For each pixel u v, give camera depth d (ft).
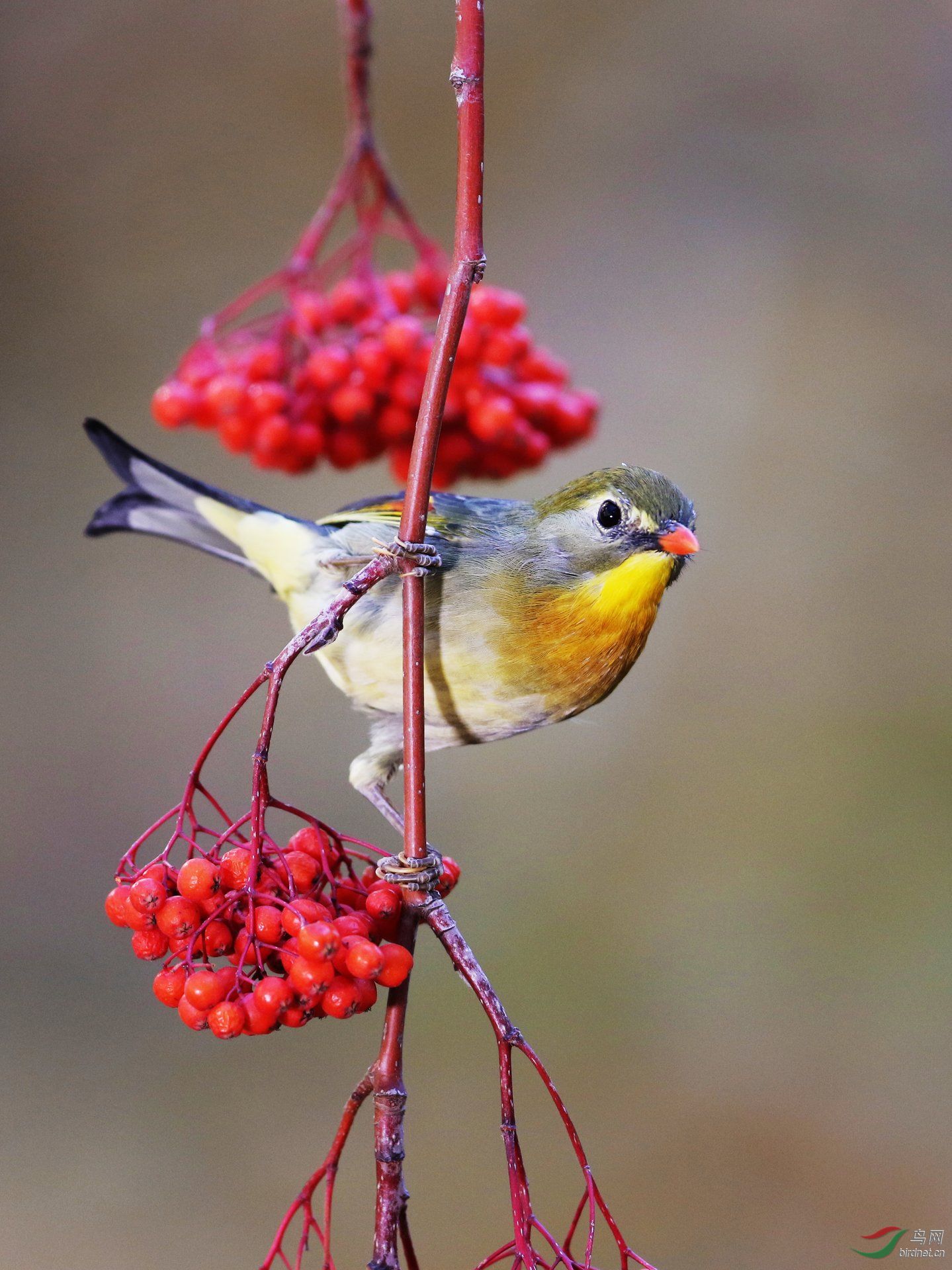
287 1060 34.60
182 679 39.24
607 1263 29.19
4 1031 34.63
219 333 29.60
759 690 38.93
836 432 39.29
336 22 39.70
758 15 38.88
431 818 38.40
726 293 39.60
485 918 36.45
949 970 34.24
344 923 11.93
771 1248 29.94
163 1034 35.17
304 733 38.99
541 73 39.75
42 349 39.58
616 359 39.22
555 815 38.34
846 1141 31.63
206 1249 29.19
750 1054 33.27
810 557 39.22
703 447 39.29
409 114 39.75
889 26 38.32
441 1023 34.81
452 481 21.13
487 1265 11.47
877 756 37.73
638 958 35.60
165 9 39.65
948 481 39.17
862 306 39.52
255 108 40.09
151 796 38.01
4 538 39.17
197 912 12.03
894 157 38.78
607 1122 32.35
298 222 40.22
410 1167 31.53
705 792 37.99
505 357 19.06
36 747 38.11
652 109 39.68
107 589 39.78
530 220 39.86
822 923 35.55
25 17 39.52
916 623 38.73
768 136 39.40
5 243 39.47
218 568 40.40
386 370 19.02
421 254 19.86
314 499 39.29
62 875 37.04
